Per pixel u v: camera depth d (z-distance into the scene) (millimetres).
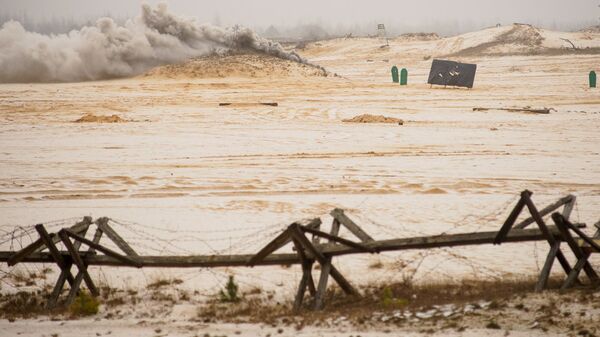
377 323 41125
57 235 49156
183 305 47500
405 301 45031
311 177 93750
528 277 49875
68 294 49688
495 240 45031
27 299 50062
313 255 45438
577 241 46000
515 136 133125
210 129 147125
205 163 106562
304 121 160500
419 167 100125
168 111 185875
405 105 199750
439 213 71625
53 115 179375
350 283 50781
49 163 108375
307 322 42031
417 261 55625
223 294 48469
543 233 45094
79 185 91500
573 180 89500
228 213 73750
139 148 122625
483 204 75375
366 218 69750
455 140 128500
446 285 49031
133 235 65375
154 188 88875
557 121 156375
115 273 55469
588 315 38844
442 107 192375
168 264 48031
